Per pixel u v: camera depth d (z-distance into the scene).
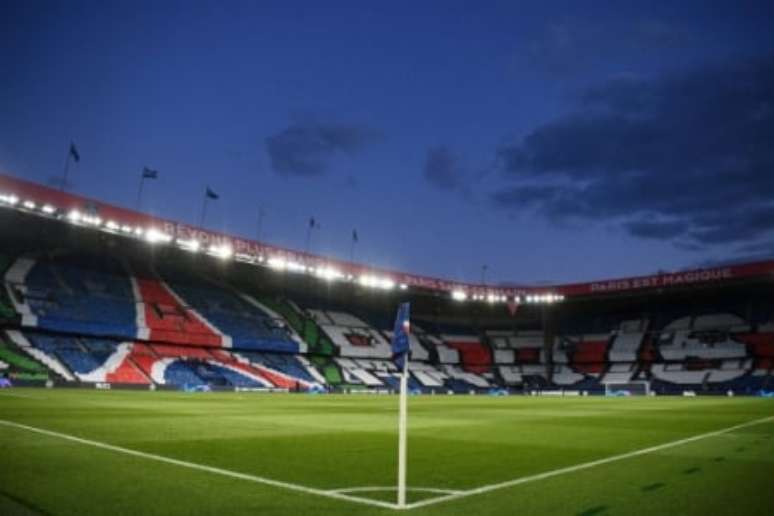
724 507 7.41
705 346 78.50
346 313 85.88
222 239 60.72
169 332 59.88
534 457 12.19
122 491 7.87
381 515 6.82
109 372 51.16
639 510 7.21
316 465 10.51
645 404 41.84
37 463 10.08
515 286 85.12
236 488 8.23
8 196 45.97
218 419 20.53
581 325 92.88
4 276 55.78
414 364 81.44
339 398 46.34
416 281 78.31
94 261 66.12
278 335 70.38
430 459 11.73
